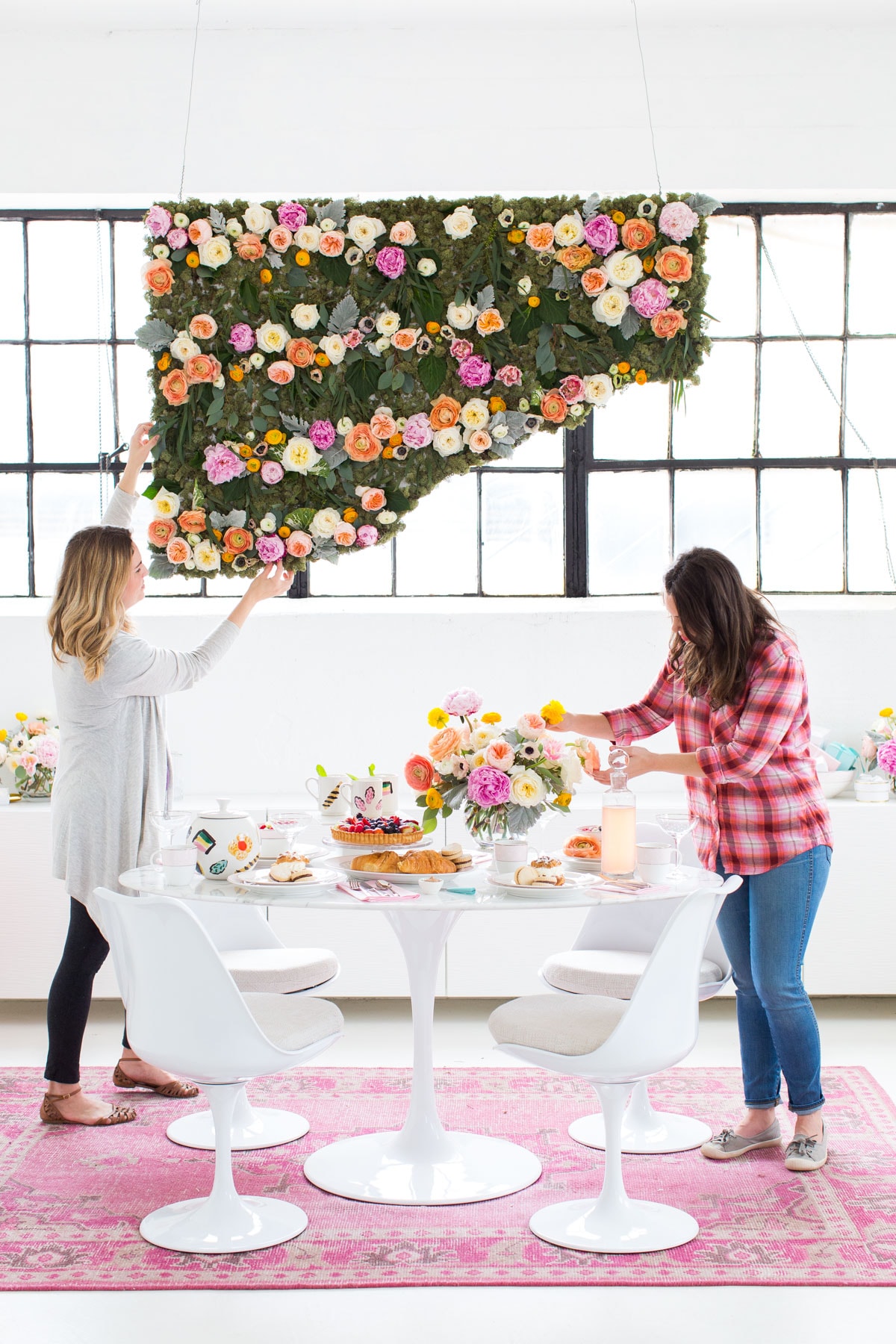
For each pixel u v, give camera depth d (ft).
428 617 13.52
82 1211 7.97
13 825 12.05
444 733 8.19
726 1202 8.04
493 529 14.11
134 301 13.98
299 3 12.23
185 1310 6.72
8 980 12.06
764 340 13.99
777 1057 9.00
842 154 12.90
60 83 12.82
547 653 13.56
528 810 7.88
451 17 12.52
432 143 12.75
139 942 6.93
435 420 9.96
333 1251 7.40
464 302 9.96
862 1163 8.68
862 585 14.16
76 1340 6.40
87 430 14.11
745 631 8.45
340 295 10.04
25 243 13.85
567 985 8.80
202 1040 6.97
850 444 14.08
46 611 13.78
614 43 12.76
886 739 13.23
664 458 14.07
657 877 7.75
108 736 9.39
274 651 13.56
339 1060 11.21
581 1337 6.40
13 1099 10.14
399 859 7.82
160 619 13.52
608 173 12.81
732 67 12.82
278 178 12.78
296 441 9.96
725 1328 6.49
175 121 12.82
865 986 12.16
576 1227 7.57
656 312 9.85
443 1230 7.67
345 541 10.13
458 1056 11.33
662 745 13.64
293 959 9.11
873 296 13.96
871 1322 6.56
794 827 8.49
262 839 8.27
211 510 10.15
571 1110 9.82
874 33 12.87
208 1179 8.48
